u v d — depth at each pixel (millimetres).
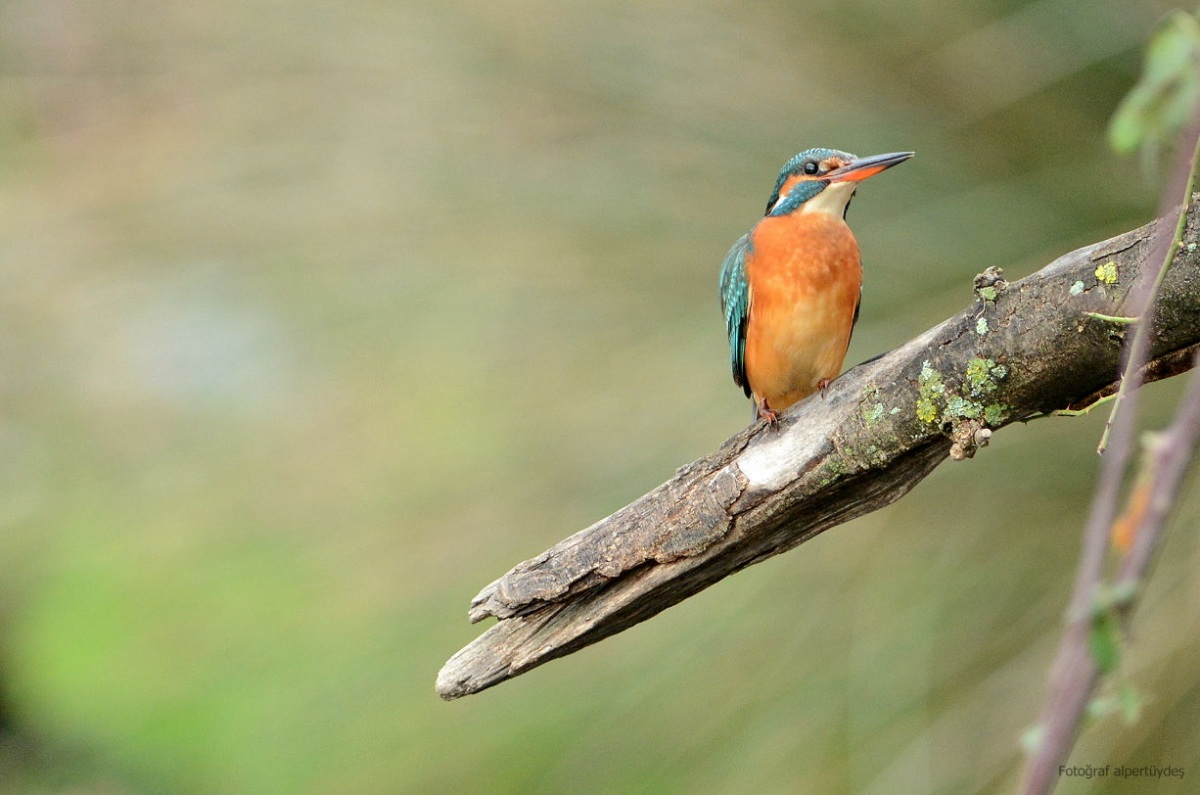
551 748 9406
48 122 11625
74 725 13305
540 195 10109
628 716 9328
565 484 9570
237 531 10469
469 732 9641
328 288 10609
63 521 11773
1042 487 8984
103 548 11414
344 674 9797
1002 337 5566
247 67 11023
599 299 10000
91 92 11594
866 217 9359
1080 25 8984
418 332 10391
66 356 11648
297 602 10062
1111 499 2982
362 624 9805
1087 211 9133
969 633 8742
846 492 6277
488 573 9523
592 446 9586
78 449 11750
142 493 11258
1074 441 8789
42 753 14008
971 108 9453
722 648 9258
